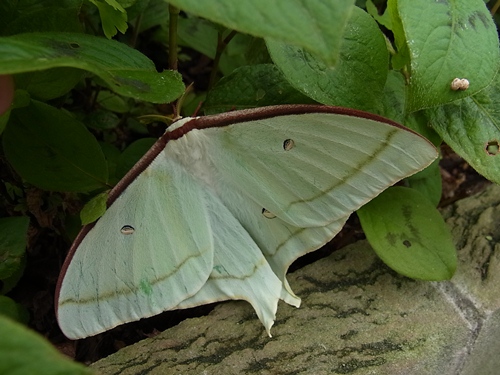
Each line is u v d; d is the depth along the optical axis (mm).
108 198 161
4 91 161
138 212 169
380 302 213
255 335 204
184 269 179
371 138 162
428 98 176
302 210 179
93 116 245
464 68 176
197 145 170
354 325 207
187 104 265
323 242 184
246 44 284
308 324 207
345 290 216
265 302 185
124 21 183
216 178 178
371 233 207
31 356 97
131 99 266
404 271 201
